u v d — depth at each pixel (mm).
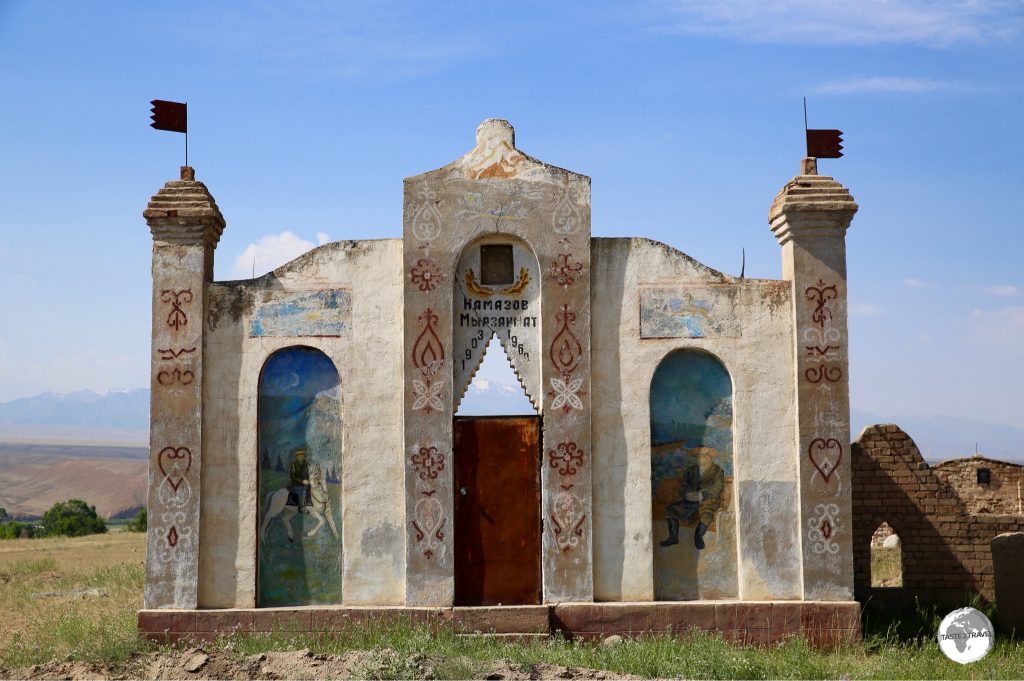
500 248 15781
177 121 15820
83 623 16203
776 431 15492
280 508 15461
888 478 17688
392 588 15172
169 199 15453
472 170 15641
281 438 15578
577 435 15258
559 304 15445
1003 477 23984
